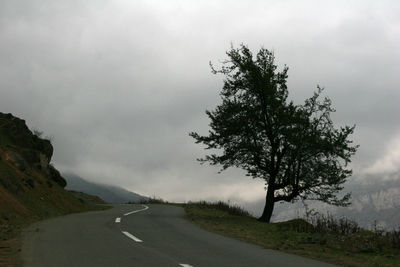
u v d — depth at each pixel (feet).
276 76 85.81
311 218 56.75
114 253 29.63
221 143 84.89
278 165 85.15
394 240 41.52
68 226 48.11
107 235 40.34
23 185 73.97
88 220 57.77
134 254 29.50
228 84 86.28
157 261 27.12
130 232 43.78
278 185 85.92
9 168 74.74
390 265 31.35
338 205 81.05
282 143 84.17
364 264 31.17
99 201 150.71
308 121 82.58
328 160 83.05
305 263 29.53
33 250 30.25
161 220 63.57
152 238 39.37
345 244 41.06
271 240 44.01
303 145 80.74
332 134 81.41
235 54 85.97
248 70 83.71
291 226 58.75
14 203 60.75
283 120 80.74
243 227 59.82
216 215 89.61
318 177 82.02
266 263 28.45
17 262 25.80
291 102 83.10
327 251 37.40
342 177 80.79
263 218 85.76
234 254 31.78
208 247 35.01
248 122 84.23
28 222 52.49
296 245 40.50
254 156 84.64
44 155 105.81
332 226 52.70
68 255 28.37
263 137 85.51
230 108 83.66
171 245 35.06
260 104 85.25
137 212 84.89
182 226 54.85
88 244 33.71
